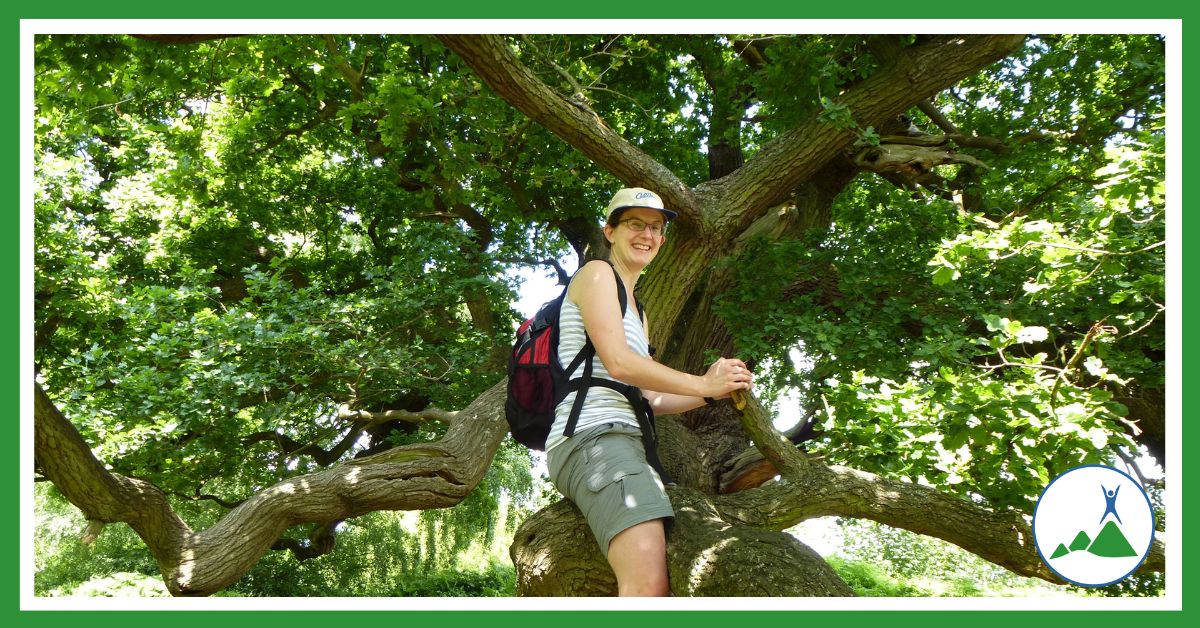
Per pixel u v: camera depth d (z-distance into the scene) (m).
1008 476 4.07
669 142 9.09
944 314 6.25
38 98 5.22
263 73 8.14
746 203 6.09
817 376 6.65
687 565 2.19
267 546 4.59
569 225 10.13
